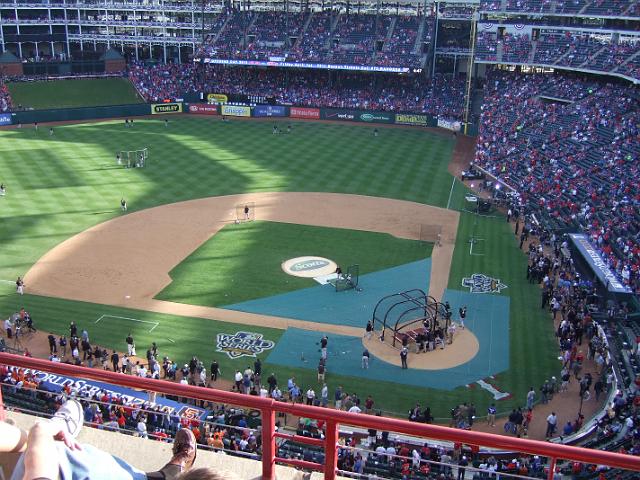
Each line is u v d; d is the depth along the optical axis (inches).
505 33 4160.9
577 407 1412.4
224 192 2753.4
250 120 4298.7
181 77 4763.8
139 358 1552.7
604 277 1843.0
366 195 2792.8
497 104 3880.4
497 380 1518.2
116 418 1091.3
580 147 3006.9
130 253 2123.5
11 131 3732.8
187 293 1879.9
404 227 2433.6
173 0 5147.6
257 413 1289.4
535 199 2615.7
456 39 4658.0
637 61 3373.5
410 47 4498.0
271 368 1544.0
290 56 4554.6
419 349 1622.8
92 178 2859.3
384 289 1948.8
